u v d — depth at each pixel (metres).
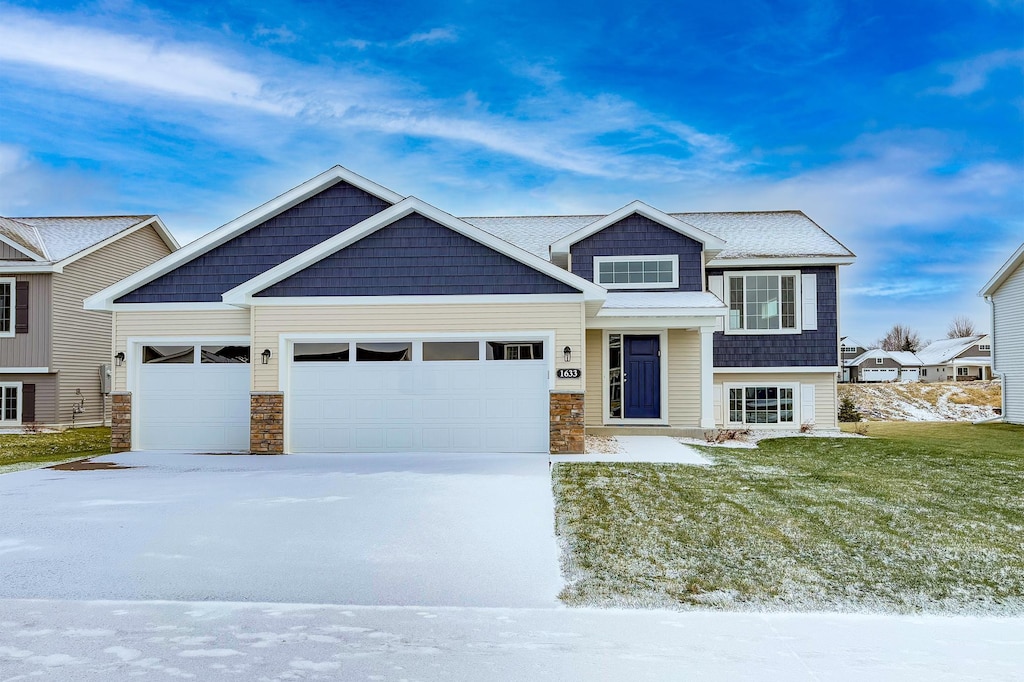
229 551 6.02
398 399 12.37
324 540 6.35
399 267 12.38
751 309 17.52
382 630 4.40
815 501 7.98
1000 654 4.09
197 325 13.27
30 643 4.17
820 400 17.52
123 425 13.19
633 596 5.00
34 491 8.66
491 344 12.30
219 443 13.14
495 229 19.83
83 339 20.64
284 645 4.15
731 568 5.58
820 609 4.79
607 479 9.20
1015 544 6.27
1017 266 20.84
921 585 5.22
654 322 14.37
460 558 5.84
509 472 9.84
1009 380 21.44
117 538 6.39
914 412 37.09
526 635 4.33
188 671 3.78
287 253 13.67
